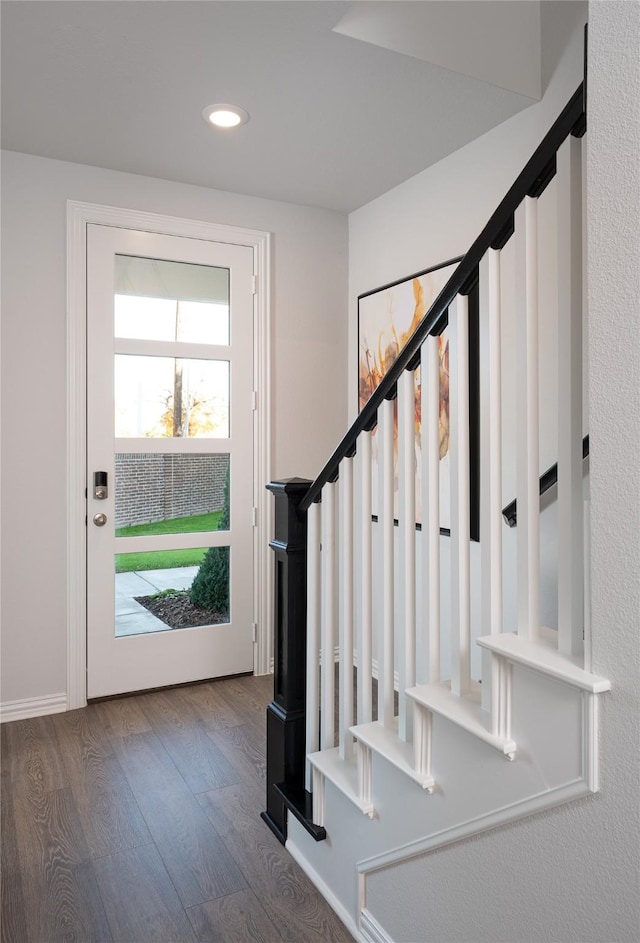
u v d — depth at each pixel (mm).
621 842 977
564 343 1112
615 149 953
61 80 2350
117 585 3201
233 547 3467
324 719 1927
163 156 2971
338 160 3016
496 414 1268
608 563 982
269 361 3504
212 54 2193
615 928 993
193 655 3379
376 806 1604
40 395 2984
